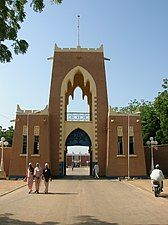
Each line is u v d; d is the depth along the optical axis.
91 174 42.12
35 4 11.34
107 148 39.81
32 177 22.81
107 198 19.38
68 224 11.55
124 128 40.00
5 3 10.88
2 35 10.79
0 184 29.50
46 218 12.75
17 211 14.54
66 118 43.72
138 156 39.31
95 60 43.78
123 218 12.77
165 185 28.22
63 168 40.34
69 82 45.19
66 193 22.28
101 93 42.75
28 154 38.53
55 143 40.91
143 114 55.06
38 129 39.50
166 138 45.69
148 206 16.14
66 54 43.78
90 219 12.52
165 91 44.06
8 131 68.94
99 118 41.94
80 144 42.41
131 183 30.44
